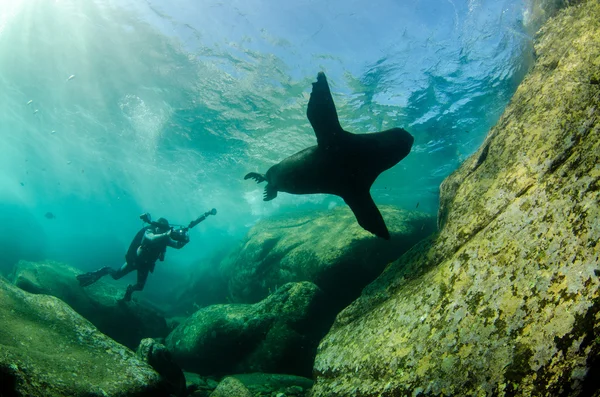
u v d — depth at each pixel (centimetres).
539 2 660
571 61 392
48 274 897
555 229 282
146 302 1358
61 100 1630
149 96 1474
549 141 354
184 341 827
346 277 933
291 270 1088
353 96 1287
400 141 426
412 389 309
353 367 404
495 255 326
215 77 1307
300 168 459
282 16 1054
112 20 1120
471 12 928
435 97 1278
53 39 1229
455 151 1670
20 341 434
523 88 473
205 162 2064
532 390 231
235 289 1334
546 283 261
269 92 1338
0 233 1723
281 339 746
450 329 317
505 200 370
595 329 214
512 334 262
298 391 619
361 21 1035
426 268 444
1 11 1127
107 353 488
